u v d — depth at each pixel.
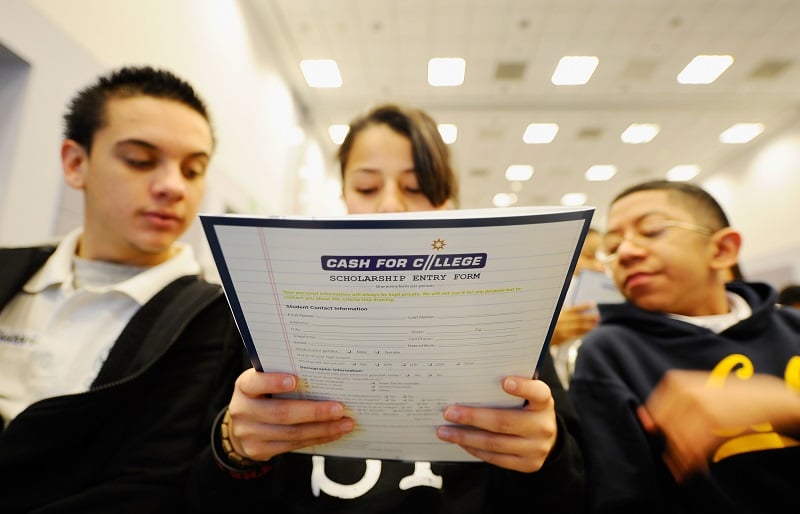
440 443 0.52
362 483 0.63
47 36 1.54
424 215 0.37
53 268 0.82
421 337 0.42
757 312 0.85
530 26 3.88
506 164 6.93
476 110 5.30
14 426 0.59
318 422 0.48
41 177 1.48
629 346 0.88
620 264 0.96
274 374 0.46
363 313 0.41
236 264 0.40
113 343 0.76
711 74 4.53
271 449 0.49
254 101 3.67
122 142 0.75
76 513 0.57
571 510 0.60
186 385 0.71
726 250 0.91
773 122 5.53
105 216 0.78
